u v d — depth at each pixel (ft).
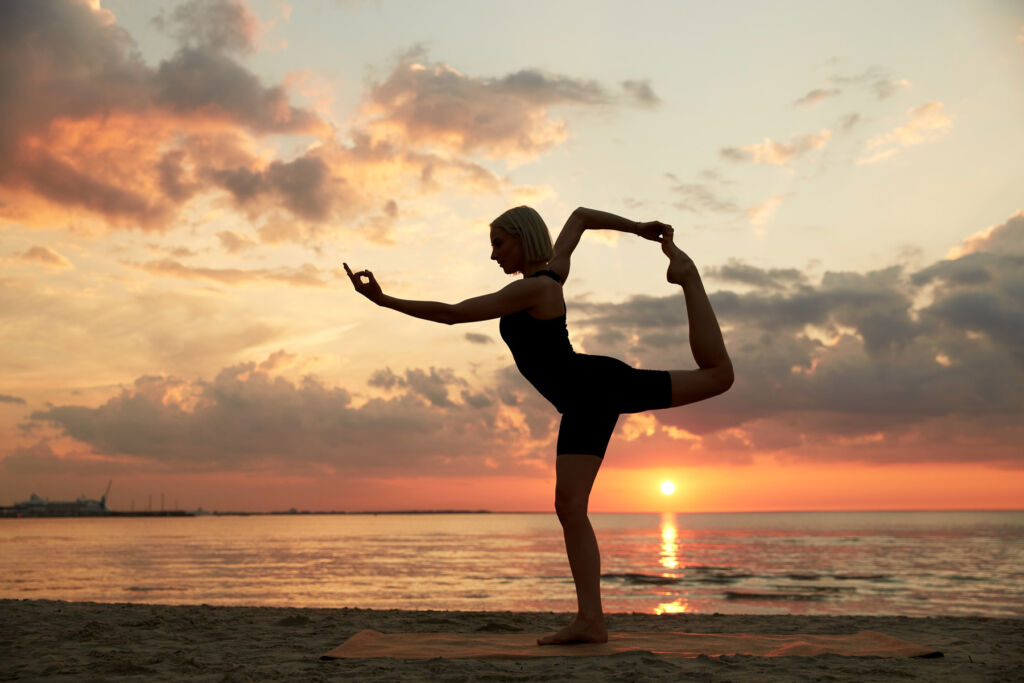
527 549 259.39
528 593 97.60
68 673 10.68
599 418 12.09
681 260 12.41
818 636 14.23
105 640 14.52
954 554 204.33
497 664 10.76
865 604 84.48
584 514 12.47
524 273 12.50
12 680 10.23
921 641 15.51
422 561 188.14
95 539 366.84
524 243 12.21
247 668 10.79
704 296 12.21
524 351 11.84
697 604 83.61
